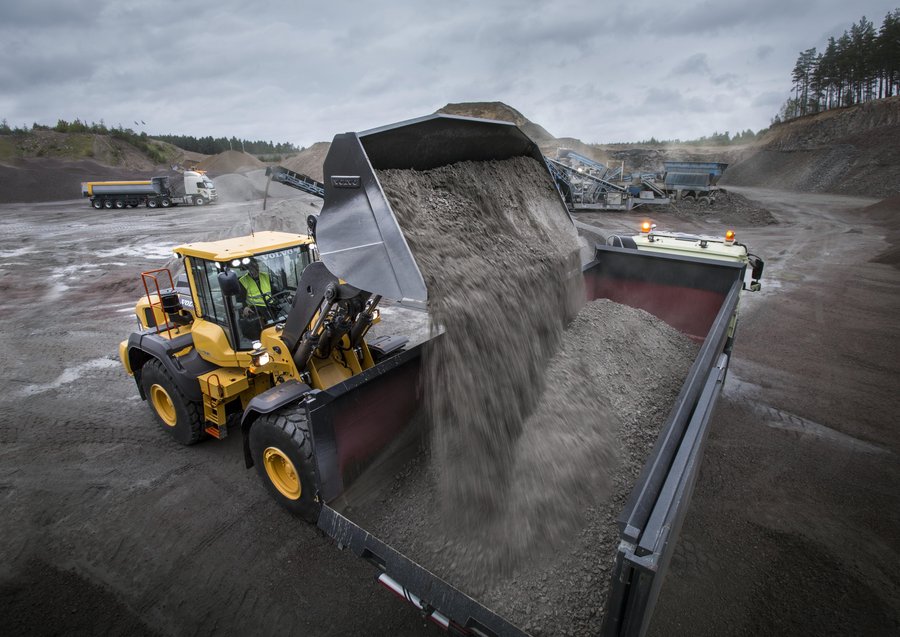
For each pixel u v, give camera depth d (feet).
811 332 25.43
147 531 12.16
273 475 11.94
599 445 10.69
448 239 10.12
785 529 12.04
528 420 10.36
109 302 32.68
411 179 10.45
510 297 10.69
